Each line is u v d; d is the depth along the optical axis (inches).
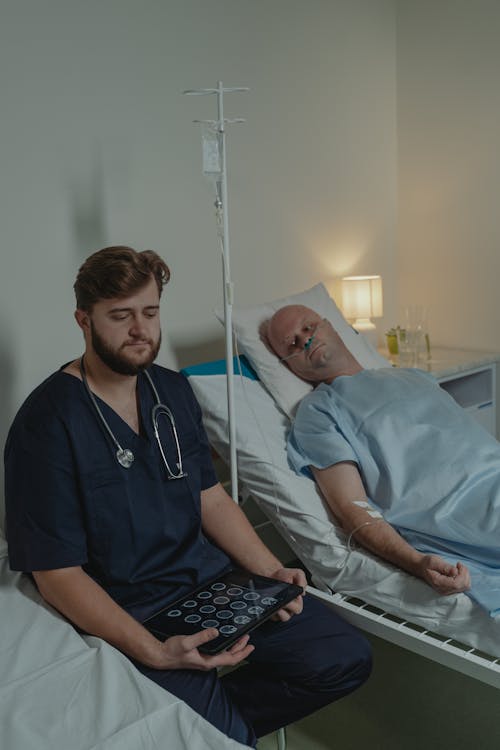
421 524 66.9
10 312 80.8
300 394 87.7
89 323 54.4
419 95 124.0
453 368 110.0
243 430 79.4
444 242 125.3
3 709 42.7
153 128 92.5
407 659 76.9
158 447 57.4
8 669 47.0
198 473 60.8
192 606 55.2
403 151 127.8
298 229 113.5
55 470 52.7
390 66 125.4
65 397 54.4
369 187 124.5
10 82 78.8
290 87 109.4
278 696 57.9
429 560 60.4
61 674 46.0
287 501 73.0
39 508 52.4
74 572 52.6
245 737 50.4
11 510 53.4
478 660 55.0
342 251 121.2
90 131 86.2
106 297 52.7
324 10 113.0
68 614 52.3
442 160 123.0
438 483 69.8
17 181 80.3
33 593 56.8
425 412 77.0
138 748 39.2
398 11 124.1
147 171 92.4
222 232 72.4
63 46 82.9
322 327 88.7
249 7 102.3
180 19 94.2
